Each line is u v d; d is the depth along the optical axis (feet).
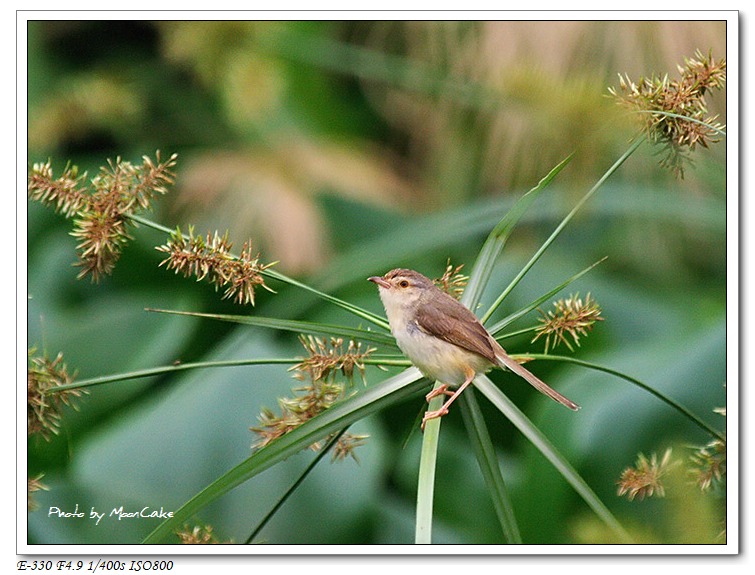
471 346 24.90
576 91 30.83
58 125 48.03
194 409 34.45
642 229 44.39
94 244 24.16
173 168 48.73
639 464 22.67
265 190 46.88
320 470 33.42
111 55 51.44
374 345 27.84
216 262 23.11
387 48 46.26
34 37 50.49
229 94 49.16
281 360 23.47
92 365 37.47
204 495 21.21
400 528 32.76
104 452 33.50
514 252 43.83
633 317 39.81
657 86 24.72
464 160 45.83
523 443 35.88
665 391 33.81
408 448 36.42
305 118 53.47
